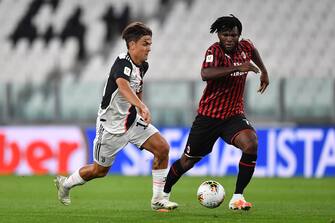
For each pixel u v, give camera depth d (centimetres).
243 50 2845
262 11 7150
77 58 7294
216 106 2830
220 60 2764
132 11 7431
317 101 5744
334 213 3016
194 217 2723
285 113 5653
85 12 7538
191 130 2906
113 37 7344
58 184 2973
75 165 5772
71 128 5791
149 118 2527
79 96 6034
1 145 5875
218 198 2814
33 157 5828
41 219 2747
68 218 2767
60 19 7556
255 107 5731
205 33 7144
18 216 2877
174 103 5812
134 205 3453
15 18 7662
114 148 2794
